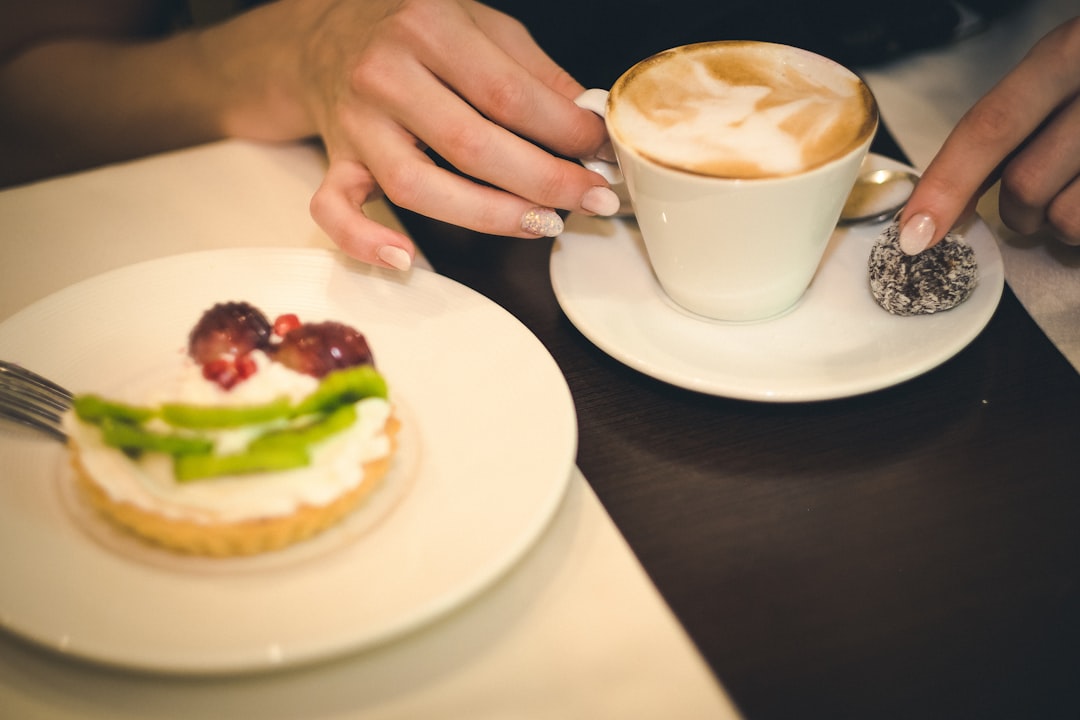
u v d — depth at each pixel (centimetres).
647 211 41
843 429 39
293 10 57
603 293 43
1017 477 37
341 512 35
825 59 42
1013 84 43
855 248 46
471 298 41
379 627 32
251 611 32
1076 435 39
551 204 44
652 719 32
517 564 35
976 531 36
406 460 37
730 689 33
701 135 40
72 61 65
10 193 52
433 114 43
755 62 43
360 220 43
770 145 39
